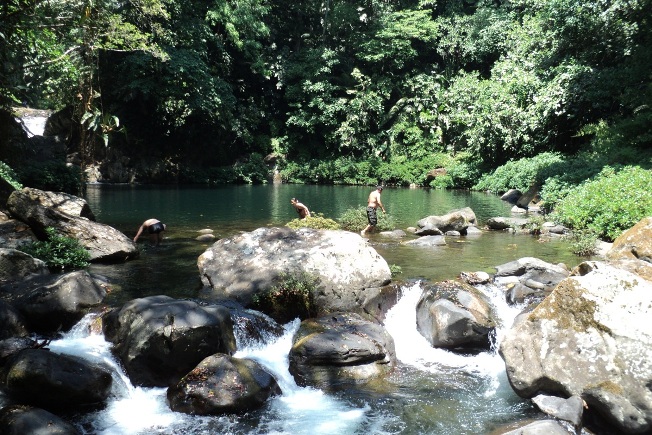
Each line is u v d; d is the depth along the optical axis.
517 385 5.48
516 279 8.49
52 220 9.79
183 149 32.59
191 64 28.20
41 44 14.43
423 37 37.28
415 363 6.51
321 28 39.81
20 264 7.81
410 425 5.12
